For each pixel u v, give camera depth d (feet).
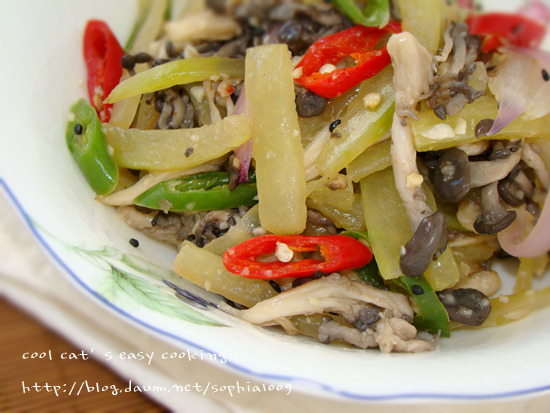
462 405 0.58
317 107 0.58
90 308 0.69
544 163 0.61
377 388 0.45
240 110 0.61
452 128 0.56
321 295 0.58
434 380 0.46
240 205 0.63
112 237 0.60
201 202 0.61
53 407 0.63
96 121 0.61
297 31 0.60
